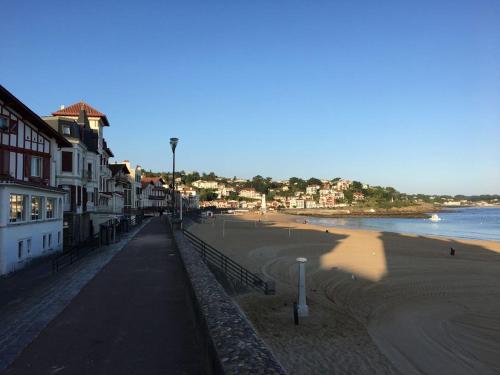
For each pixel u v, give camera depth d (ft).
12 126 80.33
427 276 93.09
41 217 83.71
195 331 25.45
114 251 76.23
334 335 52.85
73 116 151.23
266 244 156.76
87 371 19.74
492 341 52.49
